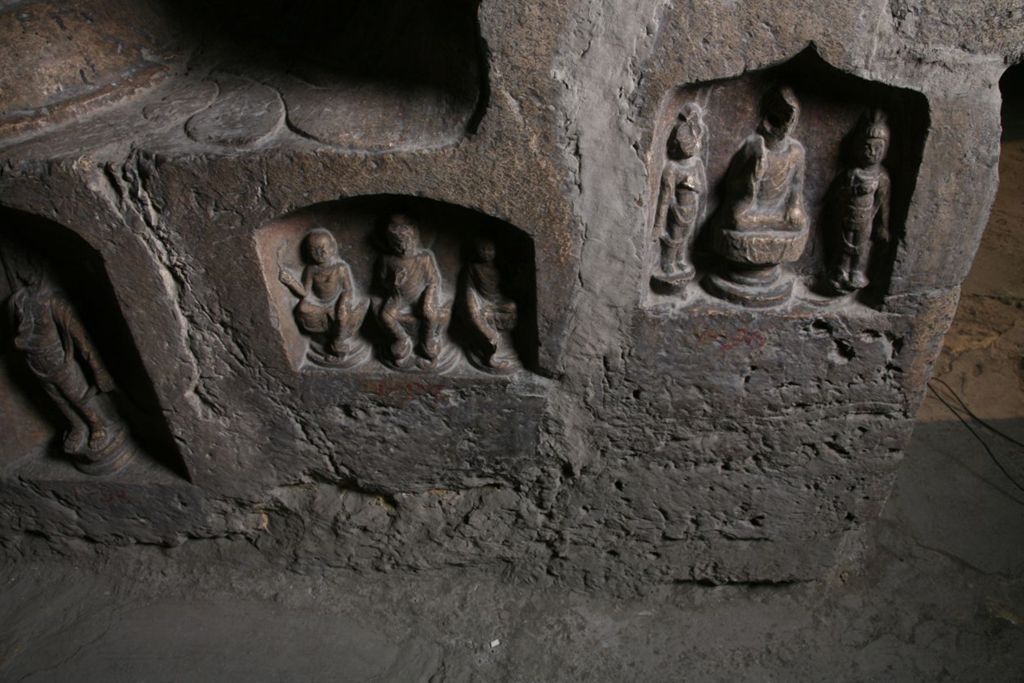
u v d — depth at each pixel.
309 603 2.24
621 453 2.01
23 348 1.86
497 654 2.12
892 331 1.77
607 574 2.24
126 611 2.22
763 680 2.05
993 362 2.88
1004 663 2.05
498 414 1.94
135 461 2.16
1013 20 1.43
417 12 1.66
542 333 1.80
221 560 2.29
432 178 1.57
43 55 1.68
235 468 2.07
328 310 1.81
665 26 1.45
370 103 1.62
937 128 1.51
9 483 2.15
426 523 2.18
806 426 1.95
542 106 1.50
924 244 1.64
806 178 1.67
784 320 1.76
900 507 2.40
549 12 1.43
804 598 2.23
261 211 1.62
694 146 1.60
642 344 1.80
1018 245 3.40
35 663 2.10
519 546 2.22
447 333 1.89
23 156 1.57
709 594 2.25
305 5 1.95
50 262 1.82
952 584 2.22
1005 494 2.44
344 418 1.97
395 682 2.06
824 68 1.50
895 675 2.04
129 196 1.60
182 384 1.89
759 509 2.11
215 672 2.07
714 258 1.76
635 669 2.08
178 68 1.86
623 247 1.67
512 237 1.71
